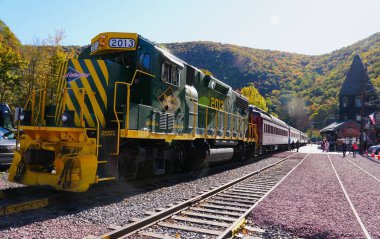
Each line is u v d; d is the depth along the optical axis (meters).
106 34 9.02
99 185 8.72
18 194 7.29
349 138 51.12
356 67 68.31
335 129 54.75
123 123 7.58
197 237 5.13
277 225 6.00
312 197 8.86
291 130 44.78
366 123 46.00
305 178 12.88
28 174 7.37
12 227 5.09
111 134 7.48
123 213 6.26
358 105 65.69
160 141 9.77
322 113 107.06
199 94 12.93
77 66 8.35
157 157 10.02
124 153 8.37
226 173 13.51
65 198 6.94
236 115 17.48
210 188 9.50
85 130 7.10
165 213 6.13
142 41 9.02
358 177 13.95
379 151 35.00
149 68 9.00
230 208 7.07
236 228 5.48
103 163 7.37
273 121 29.25
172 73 10.22
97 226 5.42
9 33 35.84
